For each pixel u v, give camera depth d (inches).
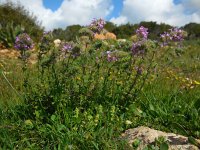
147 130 19.2
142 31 21.4
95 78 22.5
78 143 17.9
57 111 20.1
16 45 21.5
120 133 19.6
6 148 17.4
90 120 19.7
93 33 21.1
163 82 29.5
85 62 21.9
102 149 17.5
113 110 20.3
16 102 22.0
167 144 16.8
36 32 68.4
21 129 18.7
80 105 20.8
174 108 22.6
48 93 21.5
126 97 22.0
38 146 17.8
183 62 47.9
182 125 20.8
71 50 20.8
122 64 22.2
